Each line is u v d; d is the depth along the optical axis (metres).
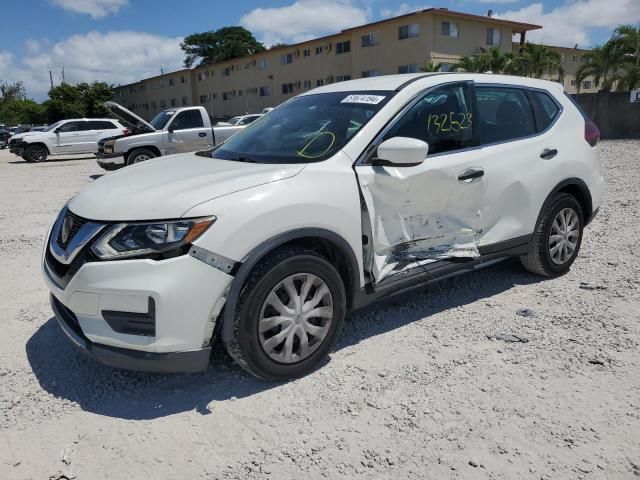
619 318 3.94
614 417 2.79
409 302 4.34
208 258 2.80
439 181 3.69
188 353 2.85
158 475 2.46
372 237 3.44
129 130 14.19
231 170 3.32
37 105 74.81
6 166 19.88
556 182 4.50
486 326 3.88
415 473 2.44
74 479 2.44
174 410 2.95
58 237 3.19
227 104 53.25
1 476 2.46
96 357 2.91
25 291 4.84
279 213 2.98
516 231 4.31
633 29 28.58
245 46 74.94
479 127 4.07
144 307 2.75
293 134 3.82
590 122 5.01
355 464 2.50
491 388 3.08
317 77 40.81
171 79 61.09
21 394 3.13
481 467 2.46
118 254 2.79
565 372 3.23
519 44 38.00
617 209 7.54
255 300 2.92
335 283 3.23
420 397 3.01
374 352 3.54
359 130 3.53
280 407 2.95
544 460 2.49
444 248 3.88
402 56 33.16
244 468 2.49
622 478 2.37
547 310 4.13
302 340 3.15
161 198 2.92
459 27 32.78
